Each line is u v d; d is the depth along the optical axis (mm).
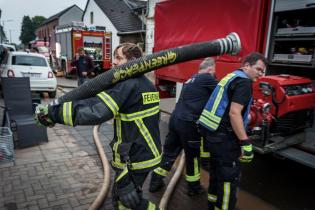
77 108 1880
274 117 3428
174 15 5688
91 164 4219
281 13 3680
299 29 3484
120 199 2098
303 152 3520
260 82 3557
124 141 2094
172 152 3582
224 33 4301
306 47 3707
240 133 2496
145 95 2068
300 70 4207
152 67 1984
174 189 3629
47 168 4035
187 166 3469
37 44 28031
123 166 2078
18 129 4645
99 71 15453
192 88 3381
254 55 2609
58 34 17156
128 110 2039
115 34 22141
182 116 3309
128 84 1979
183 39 5387
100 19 24453
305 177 4211
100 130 5906
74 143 5062
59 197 3322
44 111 1911
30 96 5270
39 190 3449
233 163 2641
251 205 3443
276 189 3842
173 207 3279
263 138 3340
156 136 2178
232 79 2555
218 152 2646
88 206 3170
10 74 8773
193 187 3498
